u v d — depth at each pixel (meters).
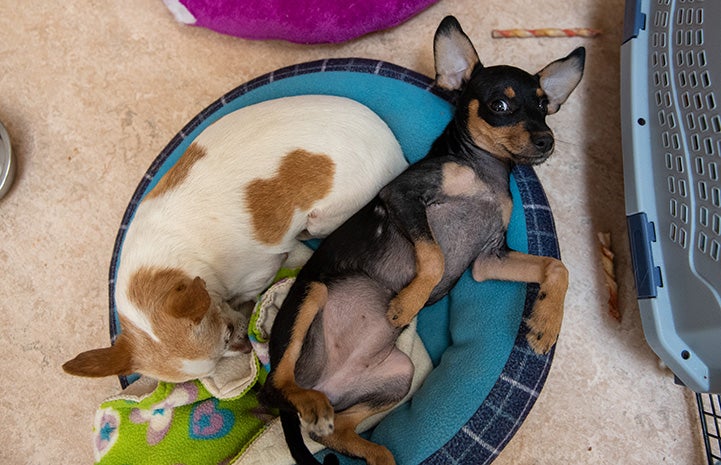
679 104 0.53
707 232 0.50
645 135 0.57
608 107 0.69
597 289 0.65
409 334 0.59
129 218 0.64
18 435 0.69
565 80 0.53
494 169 0.54
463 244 0.55
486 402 0.54
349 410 0.54
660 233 0.55
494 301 0.57
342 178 0.54
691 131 0.52
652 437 0.62
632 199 0.57
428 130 0.61
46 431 0.69
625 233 0.66
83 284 0.71
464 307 0.59
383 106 0.62
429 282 0.50
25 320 0.71
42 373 0.70
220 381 0.56
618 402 0.63
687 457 0.61
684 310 0.52
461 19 0.71
